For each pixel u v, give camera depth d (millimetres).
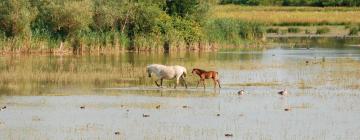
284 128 74688
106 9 199875
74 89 106188
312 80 117562
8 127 75125
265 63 153875
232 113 84125
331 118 80688
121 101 93625
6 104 91000
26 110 86250
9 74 124562
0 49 176250
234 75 126312
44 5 190250
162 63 153250
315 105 89938
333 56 176625
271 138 69500
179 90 105500
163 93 101938
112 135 70875
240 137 69812
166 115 82625
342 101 93250
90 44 188875
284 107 88500
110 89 106375
